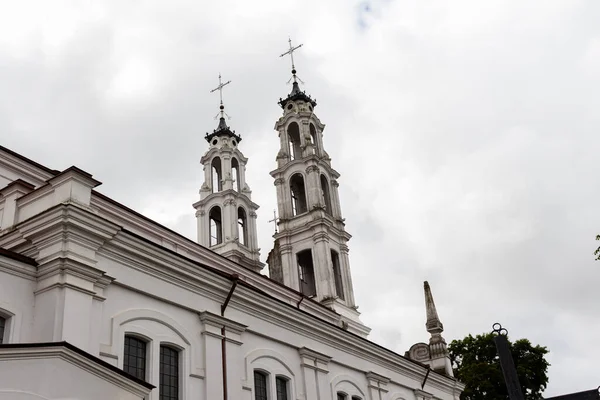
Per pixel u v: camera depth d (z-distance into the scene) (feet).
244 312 71.61
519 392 44.21
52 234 52.85
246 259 144.36
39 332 49.67
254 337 72.33
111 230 56.03
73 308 50.55
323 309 111.45
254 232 152.25
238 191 157.28
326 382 82.43
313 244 127.44
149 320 58.90
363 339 92.89
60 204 52.42
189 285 64.75
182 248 85.71
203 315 64.69
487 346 168.35
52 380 40.34
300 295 105.70
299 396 76.69
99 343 52.65
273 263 132.67
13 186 59.31
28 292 51.21
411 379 107.04
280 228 131.85
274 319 76.28
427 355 126.11
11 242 55.36
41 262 52.16
